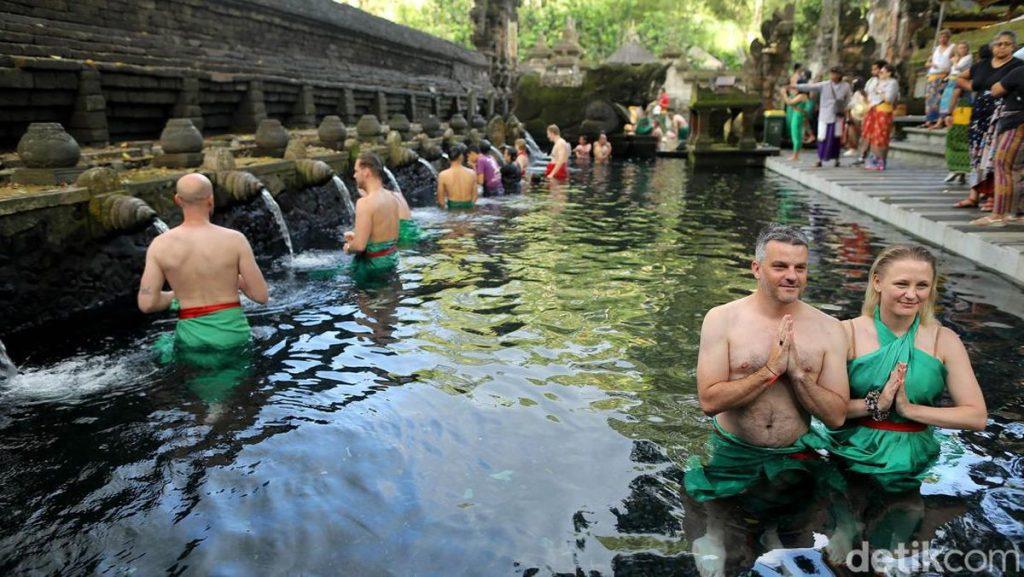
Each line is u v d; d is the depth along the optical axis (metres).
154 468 3.05
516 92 26.03
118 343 4.66
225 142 9.64
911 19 24.86
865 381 2.96
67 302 5.30
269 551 2.46
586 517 2.64
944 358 2.95
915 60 22.66
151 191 6.21
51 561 2.43
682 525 2.57
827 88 14.32
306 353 4.43
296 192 8.95
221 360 4.32
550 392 3.80
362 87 17.06
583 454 3.12
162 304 4.46
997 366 4.09
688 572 2.31
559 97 25.64
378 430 3.38
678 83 37.34
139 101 9.62
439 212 10.39
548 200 11.81
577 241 8.11
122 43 9.54
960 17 21.00
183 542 2.53
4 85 7.16
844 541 2.46
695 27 57.38
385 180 11.05
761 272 2.87
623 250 7.57
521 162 15.99
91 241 5.50
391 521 2.63
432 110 23.14
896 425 2.97
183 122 7.26
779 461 3.01
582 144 22.27
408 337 4.73
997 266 6.37
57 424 3.48
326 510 2.70
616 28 55.41
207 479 2.95
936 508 2.67
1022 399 3.63
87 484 2.93
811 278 6.30
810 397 2.80
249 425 3.45
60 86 7.99
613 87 25.41
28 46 7.68
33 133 5.51
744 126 18.95
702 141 19.08
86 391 3.87
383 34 19.91
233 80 11.65
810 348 2.88
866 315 3.06
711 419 3.45
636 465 3.02
